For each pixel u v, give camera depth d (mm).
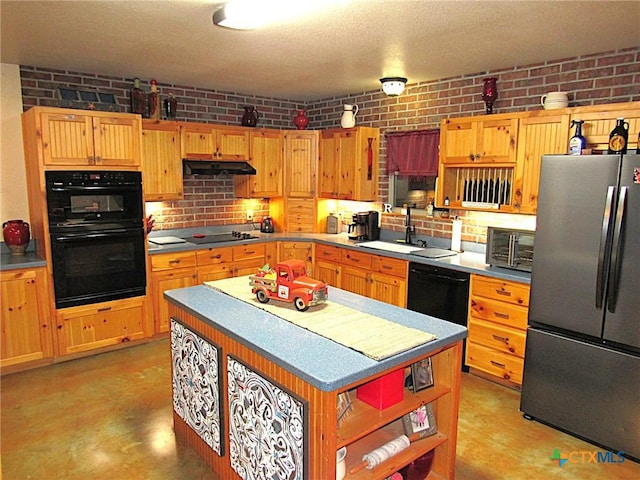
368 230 4785
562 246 2688
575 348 2686
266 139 5031
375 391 1936
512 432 2803
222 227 5148
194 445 2537
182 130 4414
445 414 2139
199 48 3207
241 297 2506
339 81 4375
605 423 2607
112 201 3816
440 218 4352
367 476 1833
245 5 2248
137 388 3320
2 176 3736
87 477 2359
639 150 2494
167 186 4371
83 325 3762
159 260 4125
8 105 3697
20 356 3506
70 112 3506
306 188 5242
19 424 2836
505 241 3416
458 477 2377
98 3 2344
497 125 3482
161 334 4277
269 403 1847
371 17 2520
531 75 3576
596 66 3230
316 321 2117
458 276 3537
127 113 4031
